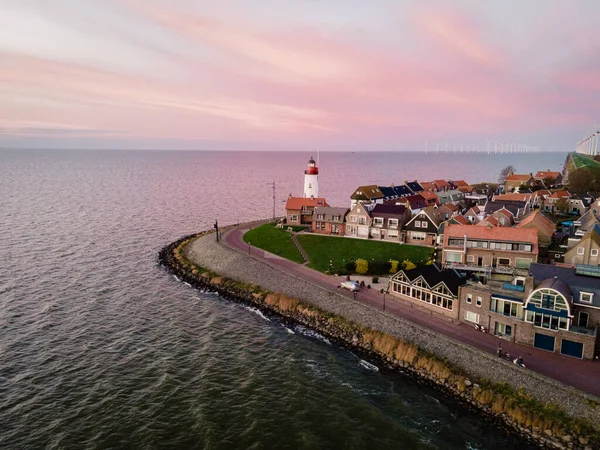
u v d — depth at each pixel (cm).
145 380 5194
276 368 5556
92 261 9700
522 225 8838
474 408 4712
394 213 10069
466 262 7856
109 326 6575
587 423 4169
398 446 4191
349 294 7125
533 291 5328
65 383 5075
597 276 5591
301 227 11425
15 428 4303
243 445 4153
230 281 8488
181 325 6712
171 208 16975
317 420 4553
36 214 14825
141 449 4072
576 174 15462
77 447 4081
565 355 5200
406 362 5544
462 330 5875
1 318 6656
